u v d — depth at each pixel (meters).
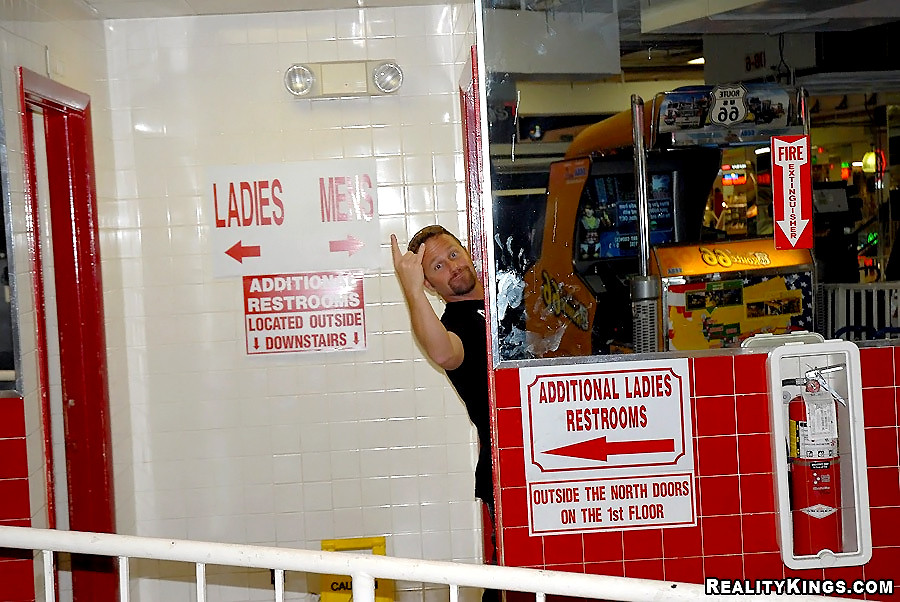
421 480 4.57
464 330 3.72
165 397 4.50
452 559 4.58
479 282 3.76
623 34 2.84
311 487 4.55
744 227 2.89
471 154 4.00
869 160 2.89
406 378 4.54
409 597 4.48
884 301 2.90
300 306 4.50
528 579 1.63
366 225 4.50
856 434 2.87
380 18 4.45
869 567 2.95
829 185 2.89
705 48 2.85
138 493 4.51
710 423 2.91
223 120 4.45
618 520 2.92
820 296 2.91
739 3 2.85
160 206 4.47
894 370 2.92
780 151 2.88
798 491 2.90
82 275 4.09
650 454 2.91
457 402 4.55
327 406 4.54
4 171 3.16
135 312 4.48
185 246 4.48
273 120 4.46
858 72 2.87
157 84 4.44
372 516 4.56
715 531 2.93
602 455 2.91
